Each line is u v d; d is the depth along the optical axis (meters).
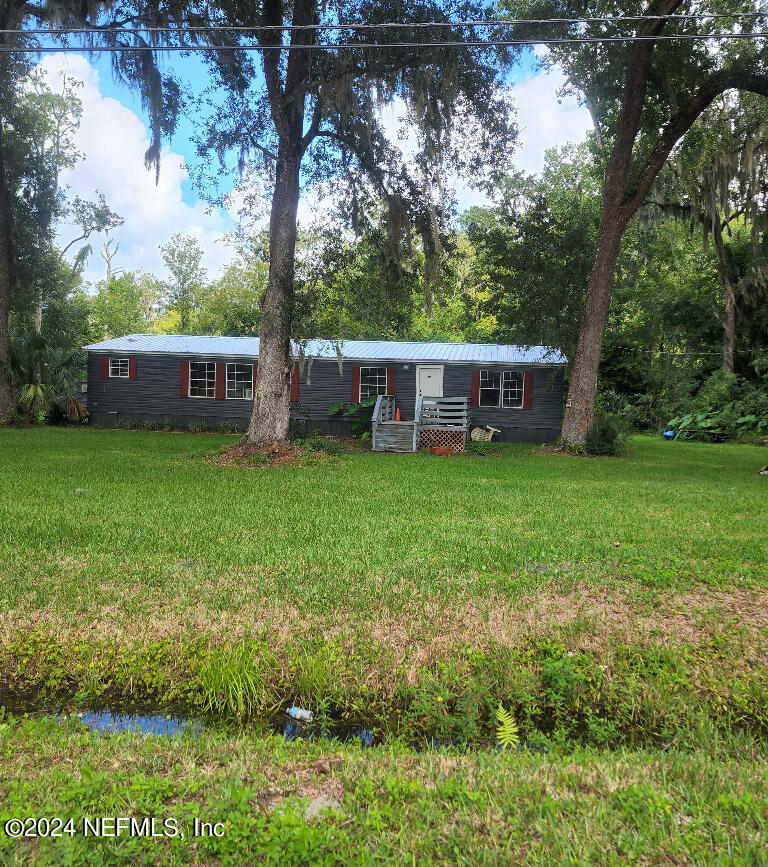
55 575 5.86
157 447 18.64
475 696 4.07
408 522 8.55
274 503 9.90
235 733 3.81
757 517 9.39
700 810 2.52
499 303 23.20
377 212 17.30
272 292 16.67
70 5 14.52
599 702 4.18
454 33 13.58
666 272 35.28
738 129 22.55
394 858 2.17
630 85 18.12
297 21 14.54
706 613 5.18
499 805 2.57
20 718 3.85
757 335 30.31
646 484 13.12
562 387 24.22
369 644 4.58
